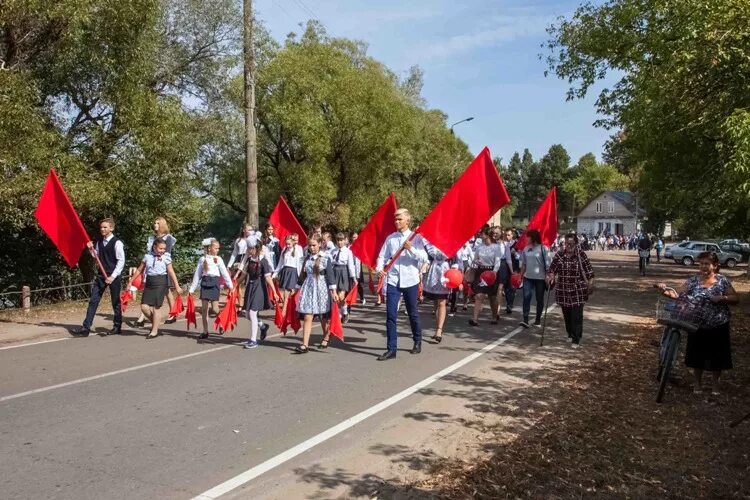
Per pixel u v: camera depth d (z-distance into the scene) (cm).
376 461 485
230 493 425
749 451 514
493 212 895
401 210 895
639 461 489
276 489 432
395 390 700
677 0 986
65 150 1511
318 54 2536
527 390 705
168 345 972
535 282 1184
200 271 1029
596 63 1500
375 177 2897
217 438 535
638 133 1251
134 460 483
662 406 642
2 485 434
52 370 791
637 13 1288
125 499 414
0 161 1202
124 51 1556
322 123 2395
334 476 455
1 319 1227
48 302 1631
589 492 430
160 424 572
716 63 866
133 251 1895
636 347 973
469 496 420
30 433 544
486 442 530
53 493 421
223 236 3075
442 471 464
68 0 1316
